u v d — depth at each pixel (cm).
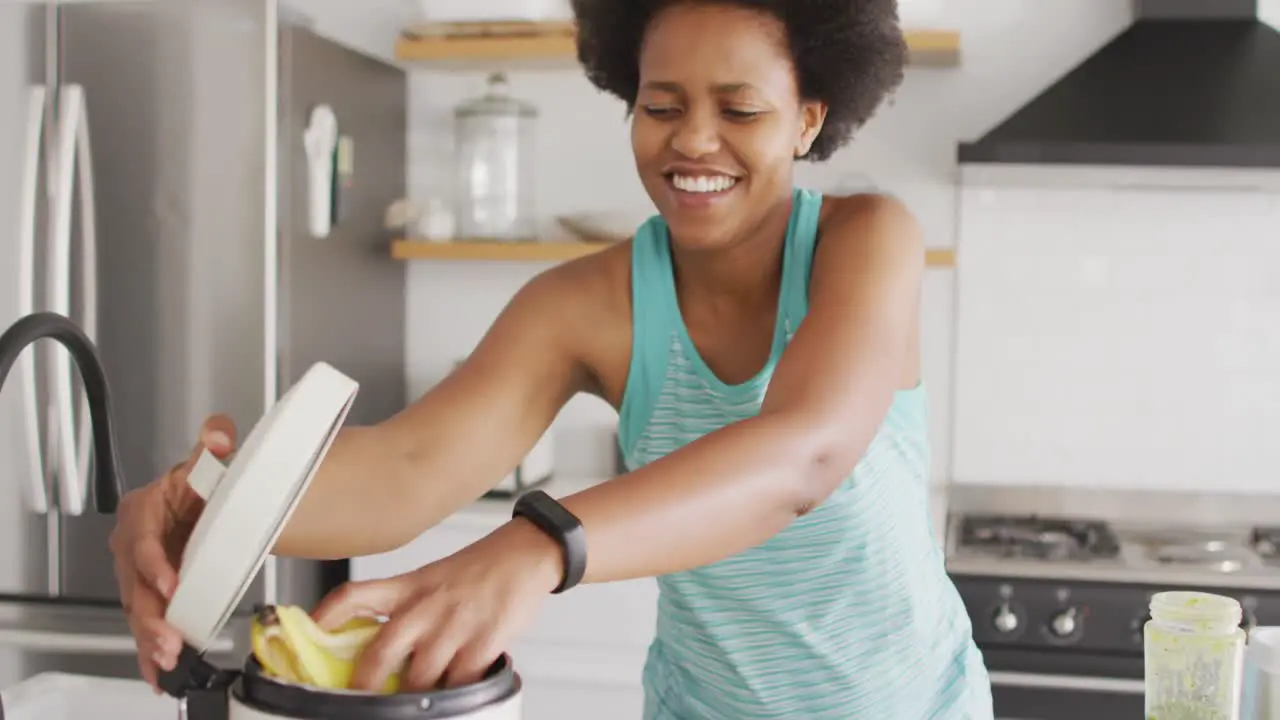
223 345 273
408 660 69
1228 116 270
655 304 123
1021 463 313
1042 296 311
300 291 282
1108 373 309
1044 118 278
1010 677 256
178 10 271
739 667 130
